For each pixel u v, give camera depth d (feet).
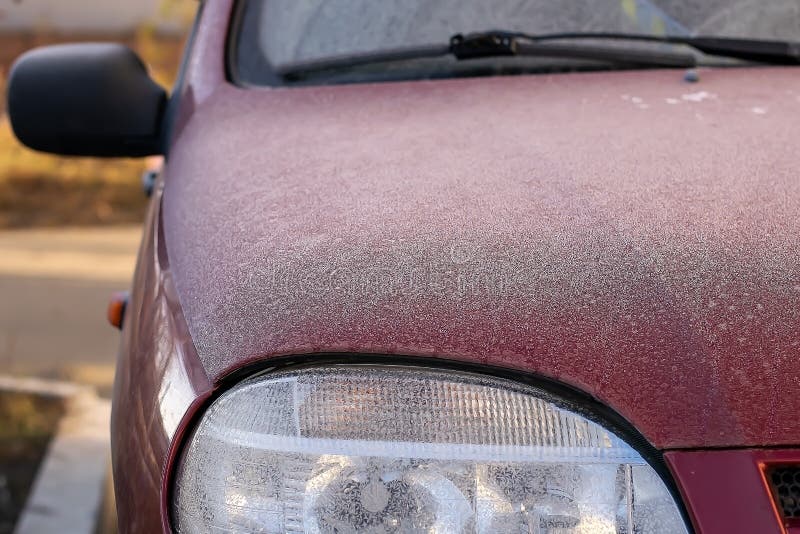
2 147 31.58
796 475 5.56
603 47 7.88
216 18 8.54
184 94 8.14
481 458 5.66
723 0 8.05
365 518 5.68
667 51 7.89
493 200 6.34
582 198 6.31
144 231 7.86
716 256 5.93
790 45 7.90
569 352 5.70
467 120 7.20
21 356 16.29
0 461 12.38
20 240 24.27
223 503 5.76
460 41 7.90
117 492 6.31
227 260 6.29
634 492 5.57
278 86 8.01
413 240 6.12
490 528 5.63
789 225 6.08
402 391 5.74
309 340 5.84
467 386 5.71
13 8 44.29
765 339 5.67
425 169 6.65
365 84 7.88
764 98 7.32
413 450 5.69
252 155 7.03
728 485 5.51
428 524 5.65
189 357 6.06
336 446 5.72
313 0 8.30
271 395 5.81
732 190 6.31
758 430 5.55
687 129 6.91
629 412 5.60
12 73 8.20
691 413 5.58
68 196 27.89
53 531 11.11
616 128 6.98
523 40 7.92
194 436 5.88
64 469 12.05
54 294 19.80
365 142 7.02
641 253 5.96
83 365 15.79
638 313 5.76
